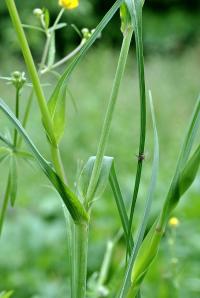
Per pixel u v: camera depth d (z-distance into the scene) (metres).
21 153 0.40
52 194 1.14
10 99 1.72
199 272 0.81
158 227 0.34
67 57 0.44
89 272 0.88
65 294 0.81
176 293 0.58
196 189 1.04
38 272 0.90
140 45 0.35
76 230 0.35
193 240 0.87
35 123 1.66
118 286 0.55
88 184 0.36
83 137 1.62
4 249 0.94
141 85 0.35
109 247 0.56
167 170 1.35
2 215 0.43
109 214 0.99
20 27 0.34
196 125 0.34
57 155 0.35
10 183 0.42
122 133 1.55
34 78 0.34
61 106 0.35
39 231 0.98
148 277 0.76
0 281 0.87
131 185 1.13
